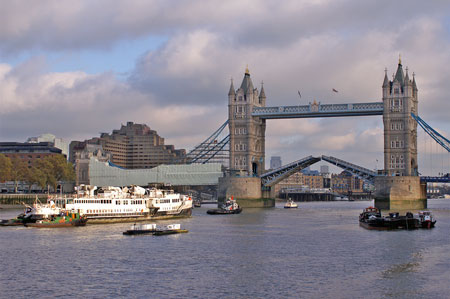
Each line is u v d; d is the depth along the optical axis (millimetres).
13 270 72875
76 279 68062
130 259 80562
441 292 61969
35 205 127375
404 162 197500
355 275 70000
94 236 105188
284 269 73688
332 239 102000
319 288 63844
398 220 119625
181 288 63969
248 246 92938
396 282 66312
